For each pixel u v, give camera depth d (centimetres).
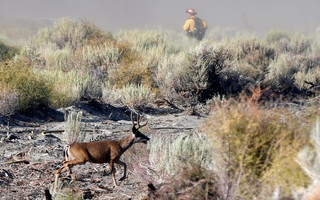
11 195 3231
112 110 6412
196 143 3152
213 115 2691
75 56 8812
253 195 2491
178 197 2566
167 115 6475
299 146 2570
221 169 2547
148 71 8138
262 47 10288
